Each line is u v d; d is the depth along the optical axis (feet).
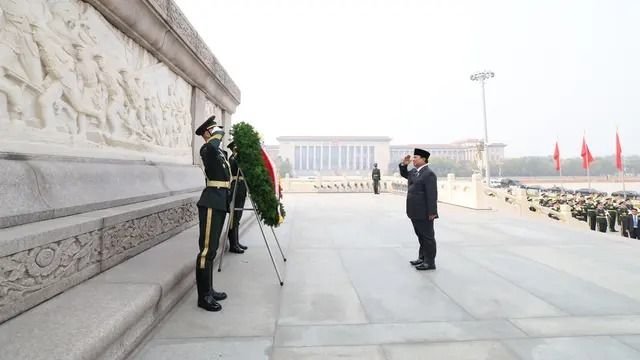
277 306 10.82
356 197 61.82
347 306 10.93
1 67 9.52
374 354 7.93
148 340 8.42
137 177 16.22
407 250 19.12
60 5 11.78
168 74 21.12
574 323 9.80
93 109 13.64
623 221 54.08
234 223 17.57
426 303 11.28
